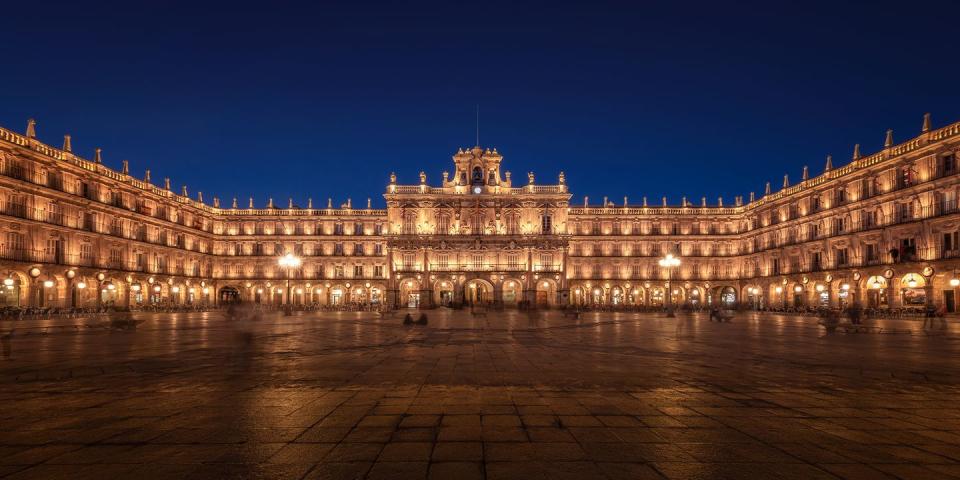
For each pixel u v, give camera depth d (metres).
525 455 8.16
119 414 10.69
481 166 96.12
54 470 7.52
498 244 93.12
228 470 7.51
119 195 78.50
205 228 102.44
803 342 26.73
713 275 103.38
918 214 60.59
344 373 15.84
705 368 17.05
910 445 8.80
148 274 83.00
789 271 85.44
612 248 104.31
